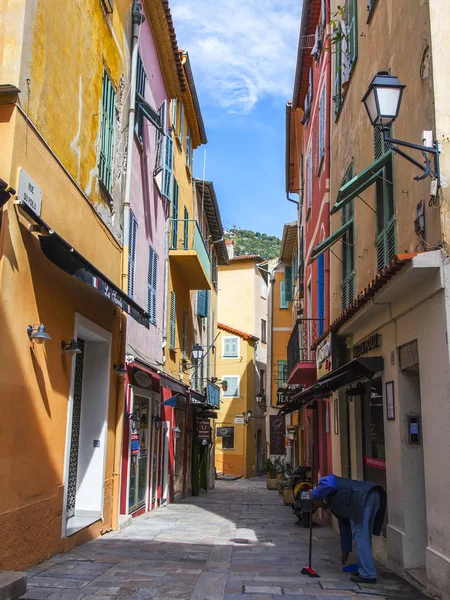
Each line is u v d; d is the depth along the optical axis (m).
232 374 40.81
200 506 16.27
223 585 6.13
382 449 8.87
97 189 9.40
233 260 45.12
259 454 43.66
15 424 6.09
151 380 14.02
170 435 17.44
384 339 8.23
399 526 7.31
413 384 7.54
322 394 12.58
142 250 13.49
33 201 6.47
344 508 6.89
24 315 6.33
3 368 5.79
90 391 9.72
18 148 6.06
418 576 6.54
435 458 6.16
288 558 8.00
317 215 16.56
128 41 11.56
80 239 8.38
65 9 7.59
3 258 5.76
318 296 15.81
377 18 9.07
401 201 7.57
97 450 9.54
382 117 6.09
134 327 12.59
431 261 6.04
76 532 8.16
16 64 6.08
